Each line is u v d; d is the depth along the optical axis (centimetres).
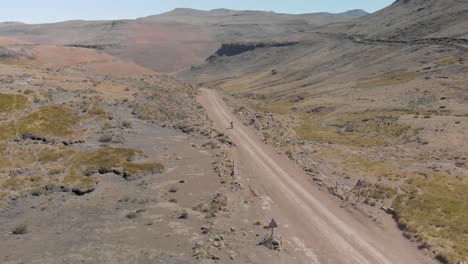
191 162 5097
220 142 6272
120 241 3027
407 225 3588
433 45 14638
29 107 6044
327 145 7262
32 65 10475
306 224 3569
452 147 6544
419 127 7769
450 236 3384
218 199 3884
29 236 3080
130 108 7331
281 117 9794
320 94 12962
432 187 4675
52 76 8650
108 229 3231
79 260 2728
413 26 18450
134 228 3259
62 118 5906
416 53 14488
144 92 8706
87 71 10744
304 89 14650
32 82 7575
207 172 4753
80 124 5956
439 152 6406
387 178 5066
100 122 6216
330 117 10069
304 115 10769
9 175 4203
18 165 4453
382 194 4391
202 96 10731
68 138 5397
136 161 4938
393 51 16112
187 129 6706
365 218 3784
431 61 13075
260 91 16212
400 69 13400
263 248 3025
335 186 4641
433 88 10250
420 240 3322
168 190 4153
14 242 2973
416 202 4147
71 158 4766
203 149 5747
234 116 8681
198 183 4384
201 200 3912
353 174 5281
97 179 4331
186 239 3086
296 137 7881
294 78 17950
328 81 15000
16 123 5412
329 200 4209
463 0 19162
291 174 5038
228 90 18475
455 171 5416
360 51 18250
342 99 11562
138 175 4475
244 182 4550
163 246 2964
